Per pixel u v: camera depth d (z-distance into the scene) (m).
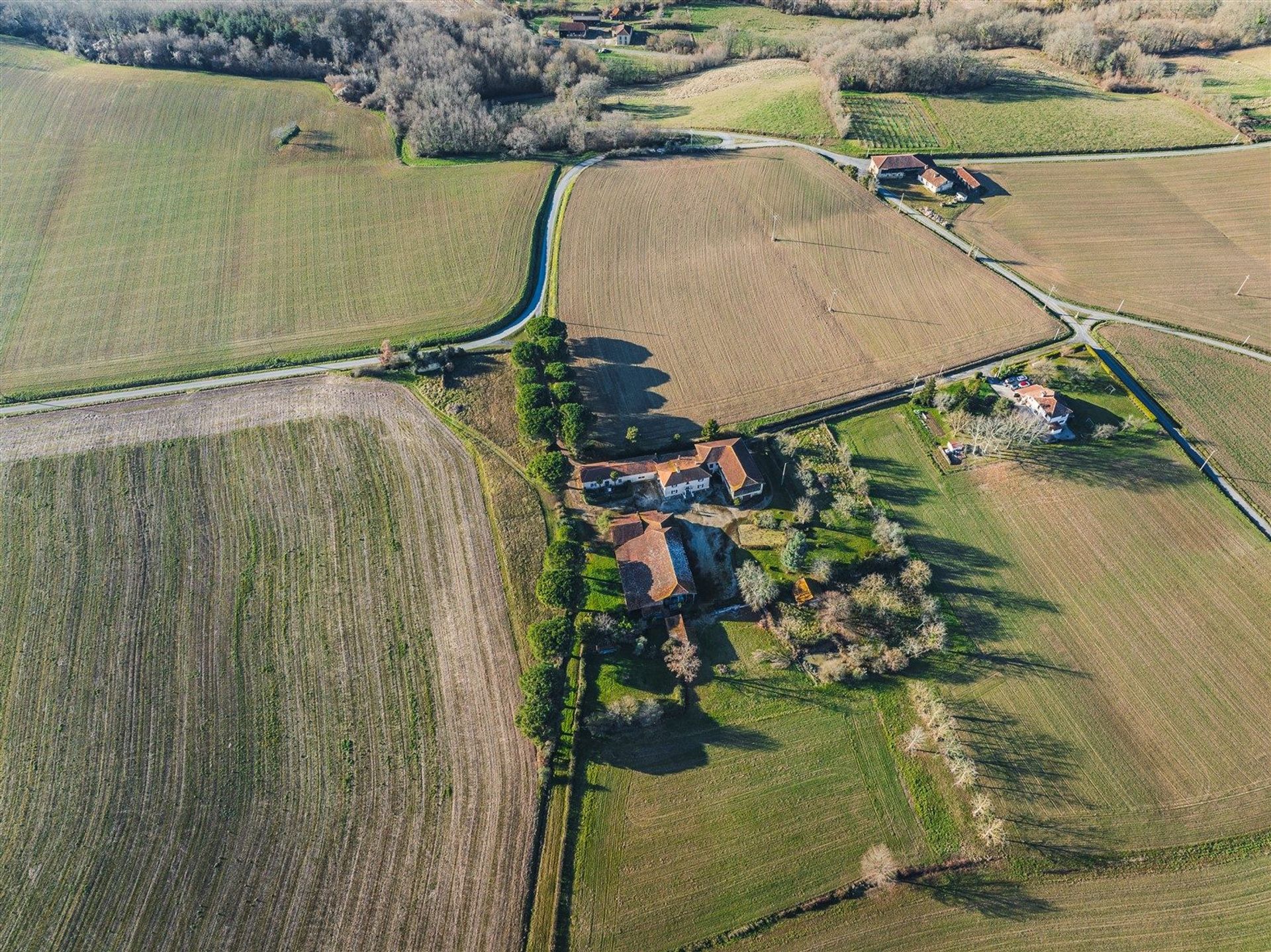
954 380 89.88
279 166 127.88
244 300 102.94
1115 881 52.16
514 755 59.12
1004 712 60.97
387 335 97.50
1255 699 61.44
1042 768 57.69
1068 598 68.56
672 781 57.62
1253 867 52.62
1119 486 77.75
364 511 76.44
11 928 51.41
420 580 70.75
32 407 87.75
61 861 54.31
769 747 59.44
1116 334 95.62
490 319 99.38
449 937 50.53
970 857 53.31
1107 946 49.53
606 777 57.97
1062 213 116.81
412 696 62.75
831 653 64.94
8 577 71.19
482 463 81.38
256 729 61.00
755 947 49.94
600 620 65.75
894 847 54.00
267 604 69.06
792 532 72.69
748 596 67.94
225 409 87.00
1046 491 77.56
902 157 124.38
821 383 90.00
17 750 60.03
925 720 60.44
